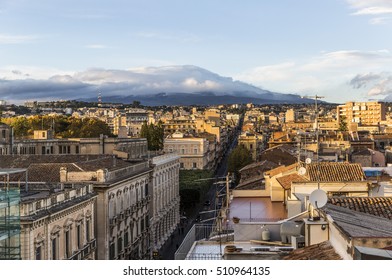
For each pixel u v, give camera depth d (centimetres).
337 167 5681
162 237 12062
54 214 5841
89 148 15475
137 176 9662
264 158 13262
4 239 4544
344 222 2617
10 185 7050
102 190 7625
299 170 5741
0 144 13712
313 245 2677
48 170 7981
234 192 6794
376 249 2039
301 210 4550
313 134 17950
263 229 3716
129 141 16112
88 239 7231
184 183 16575
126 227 8962
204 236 6297
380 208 3441
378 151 13038
